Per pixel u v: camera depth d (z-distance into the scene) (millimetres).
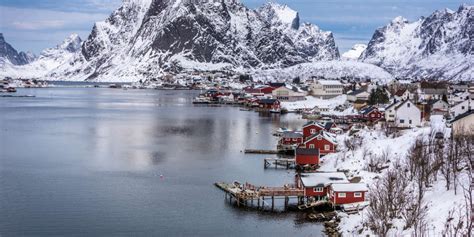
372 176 99750
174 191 98438
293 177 110188
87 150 141750
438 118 171125
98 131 183250
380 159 108250
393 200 79500
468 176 84375
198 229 78438
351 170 106250
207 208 88375
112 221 81250
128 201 91562
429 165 94062
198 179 108125
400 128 151500
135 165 121438
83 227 78438
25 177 108062
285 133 147250
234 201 92438
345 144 129000
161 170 116188
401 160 104938
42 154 134875
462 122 119562
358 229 74688
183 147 148000
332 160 118438
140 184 103438
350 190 87250
